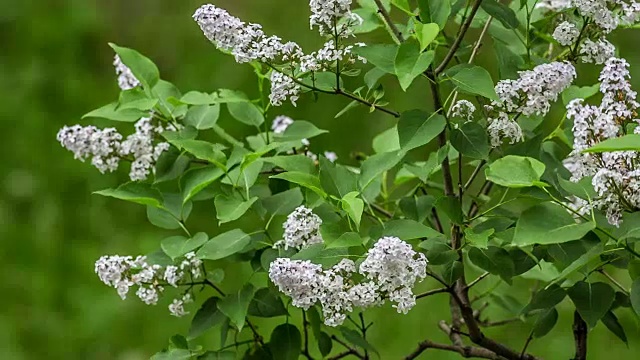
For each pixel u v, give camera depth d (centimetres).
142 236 454
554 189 267
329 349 276
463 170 358
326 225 262
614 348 366
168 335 398
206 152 274
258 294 274
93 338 405
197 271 275
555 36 273
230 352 275
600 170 258
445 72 266
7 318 419
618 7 279
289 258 265
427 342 285
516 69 273
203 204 447
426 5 266
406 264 257
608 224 263
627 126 262
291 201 277
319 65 268
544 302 267
